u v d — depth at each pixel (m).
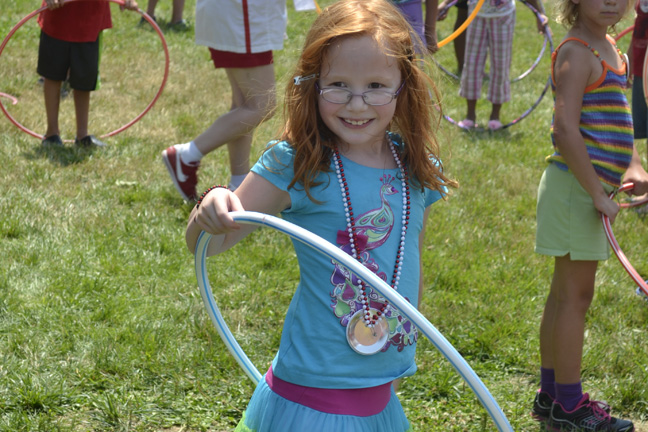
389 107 2.64
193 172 6.57
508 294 5.49
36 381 4.08
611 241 3.75
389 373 2.72
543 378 4.21
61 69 7.66
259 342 4.72
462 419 4.14
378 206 2.71
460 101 11.48
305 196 2.68
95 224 6.12
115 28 13.27
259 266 5.69
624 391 4.39
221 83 11.16
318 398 2.62
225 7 6.16
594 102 3.81
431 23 8.09
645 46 6.81
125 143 8.23
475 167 8.36
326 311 2.65
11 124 8.40
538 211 4.04
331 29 2.60
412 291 2.78
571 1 3.82
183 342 4.62
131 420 3.89
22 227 5.89
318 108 2.72
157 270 5.46
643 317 5.30
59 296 4.96
